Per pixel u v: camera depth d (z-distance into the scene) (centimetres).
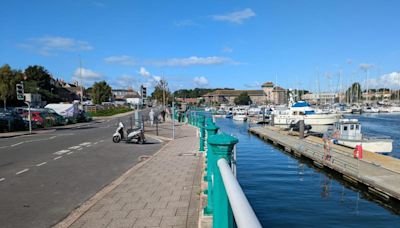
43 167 1262
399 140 3578
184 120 4419
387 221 1187
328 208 1316
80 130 3225
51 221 658
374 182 1477
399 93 12762
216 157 299
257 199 1434
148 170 1096
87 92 16175
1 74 6781
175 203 711
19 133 2767
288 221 1176
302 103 5575
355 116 8456
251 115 8150
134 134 2088
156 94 9644
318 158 2167
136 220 612
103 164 1330
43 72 10644
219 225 261
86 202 771
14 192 886
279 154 2759
